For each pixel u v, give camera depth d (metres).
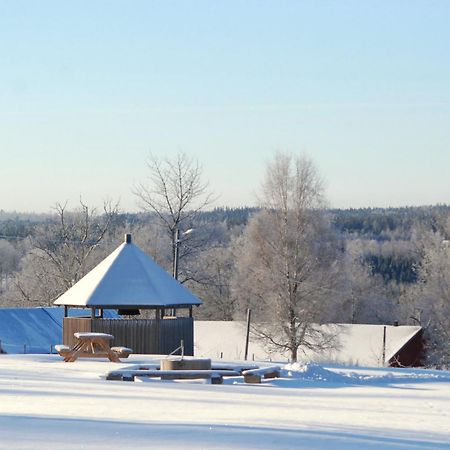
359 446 12.95
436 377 36.88
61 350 41.16
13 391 24.69
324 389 30.92
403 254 191.12
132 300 53.66
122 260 56.03
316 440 13.31
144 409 20.11
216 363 41.62
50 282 99.38
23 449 11.81
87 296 53.72
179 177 89.25
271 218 78.50
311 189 78.75
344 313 86.25
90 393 24.80
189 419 17.02
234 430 14.11
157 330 53.56
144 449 11.95
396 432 15.98
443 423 19.48
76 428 14.03
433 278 111.25
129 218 126.38
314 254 77.06
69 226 109.62
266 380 33.81
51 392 24.70
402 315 121.88
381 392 29.95
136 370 33.16
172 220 90.38
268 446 12.48
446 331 92.62
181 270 92.88
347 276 79.69
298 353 79.88
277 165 79.06
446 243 117.25
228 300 114.50
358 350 79.25
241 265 79.88
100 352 42.16
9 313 63.78
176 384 30.88
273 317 76.69
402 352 79.38
